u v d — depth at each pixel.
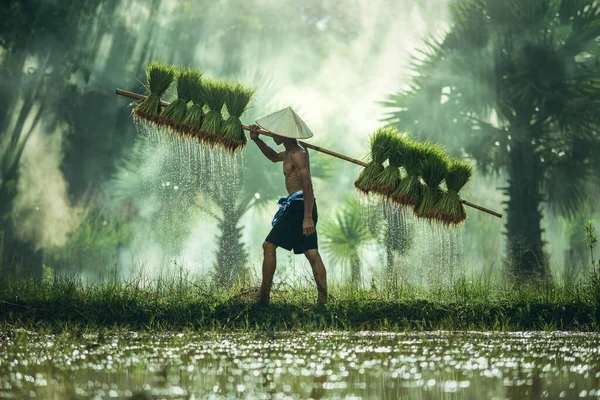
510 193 32.88
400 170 15.54
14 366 8.75
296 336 12.37
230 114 14.52
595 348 10.66
